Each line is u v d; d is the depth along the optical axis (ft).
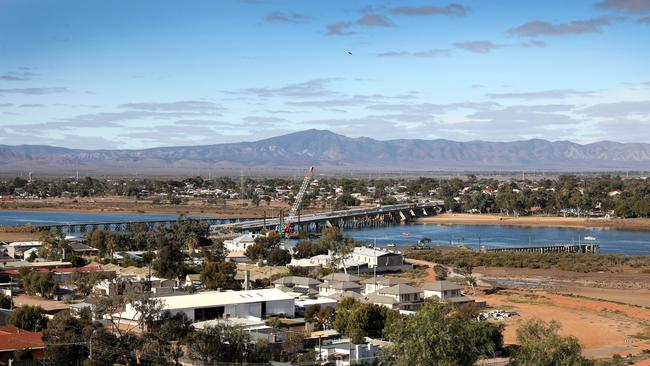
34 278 563.89
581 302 613.11
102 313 426.51
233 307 469.57
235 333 376.27
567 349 333.01
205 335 369.91
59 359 354.33
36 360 354.95
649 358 417.49
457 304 557.33
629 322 537.24
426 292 577.43
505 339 460.96
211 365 357.00
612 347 456.04
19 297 557.33
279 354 385.50
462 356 328.49
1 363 352.08
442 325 330.95
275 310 488.85
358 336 417.08
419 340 322.14
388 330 369.50
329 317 473.26
